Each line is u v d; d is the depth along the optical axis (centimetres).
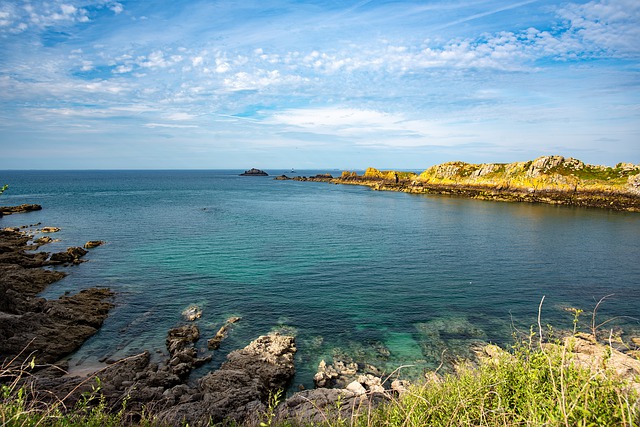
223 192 14825
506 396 683
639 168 10838
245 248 4703
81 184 19150
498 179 13562
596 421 495
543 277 3625
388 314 2714
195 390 1738
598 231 6312
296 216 7831
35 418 674
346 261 4106
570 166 12275
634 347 2169
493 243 5219
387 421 700
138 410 1420
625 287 3359
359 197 13012
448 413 661
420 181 16688
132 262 4044
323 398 1480
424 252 4594
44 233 5697
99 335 2395
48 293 3122
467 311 2780
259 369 1925
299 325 2533
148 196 12512
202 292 3128
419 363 2078
